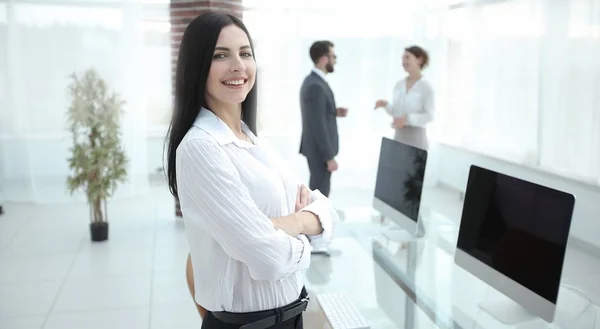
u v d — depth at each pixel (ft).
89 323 9.02
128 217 15.51
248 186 3.66
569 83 12.35
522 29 13.93
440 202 16.42
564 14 12.35
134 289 10.48
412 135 13.34
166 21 17.66
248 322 3.74
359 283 6.03
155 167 19.49
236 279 3.72
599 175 11.55
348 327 4.94
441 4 17.35
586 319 5.08
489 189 5.60
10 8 16.15
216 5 14.08
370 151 18.56
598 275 10.02
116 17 16.79
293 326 4.00
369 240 7.58
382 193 8.23
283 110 17.95
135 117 17.47
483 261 5.63
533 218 4.96
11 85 16.51
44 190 17.17
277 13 17.22
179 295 10.21
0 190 16.96
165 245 13.12
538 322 5.02
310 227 3.97
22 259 12.10
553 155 13.00
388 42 17.76
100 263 11.89
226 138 3.58
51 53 16.58
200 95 3.66
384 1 17.43
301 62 17.67
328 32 17.58
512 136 14.57
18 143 16.83
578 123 12.11
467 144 16.78
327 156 12.12
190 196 3.48
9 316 9.24
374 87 18.07
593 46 11.60
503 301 5.52
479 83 16.03
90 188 12.94
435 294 5.72
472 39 16.28
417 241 7.54
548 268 4.75
